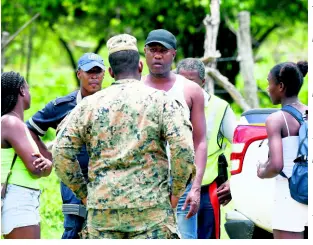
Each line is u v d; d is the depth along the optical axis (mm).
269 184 10641
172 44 10359
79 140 9008
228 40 31797
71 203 10742
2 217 10016
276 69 9836
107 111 8852
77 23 35719
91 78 11094
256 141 10766
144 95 8852
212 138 11570
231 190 10914
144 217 8742
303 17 34562
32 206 10164
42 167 10102
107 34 35500
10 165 10070
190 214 10242
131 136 8773
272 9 34125
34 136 11297
